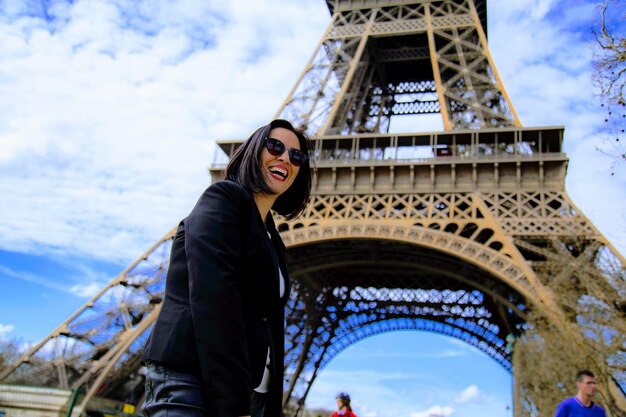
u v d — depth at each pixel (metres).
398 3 72.25
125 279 51.00
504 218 47.62
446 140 56.03
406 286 78.12
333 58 68.06
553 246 45.69
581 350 39.00
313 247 59.44
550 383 46.44
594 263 43.09
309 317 73.81
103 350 48.00
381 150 57.84
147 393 4.43
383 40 77.56
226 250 4.53
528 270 43.44
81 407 42.50
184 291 4.58
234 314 4.30
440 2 71.19
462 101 58.94
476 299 76.12
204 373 4.10
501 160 50.72
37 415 38.12
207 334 4.14
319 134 59.31
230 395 4.06
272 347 5.03
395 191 52.41
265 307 4.92
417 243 47.41
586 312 40.50
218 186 4.92
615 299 41.41
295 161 5.80
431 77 85.50
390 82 87.19
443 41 69.06
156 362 4.36
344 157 57.34
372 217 50.81
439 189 51.53
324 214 53.09
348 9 73.81
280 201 6.77
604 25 19.84
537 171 49.91
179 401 4.13
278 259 5.36
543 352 46.88
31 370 46.38
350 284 79.25
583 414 15.27
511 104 56.59
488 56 62.97
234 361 4.17
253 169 5.59
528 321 48.59
